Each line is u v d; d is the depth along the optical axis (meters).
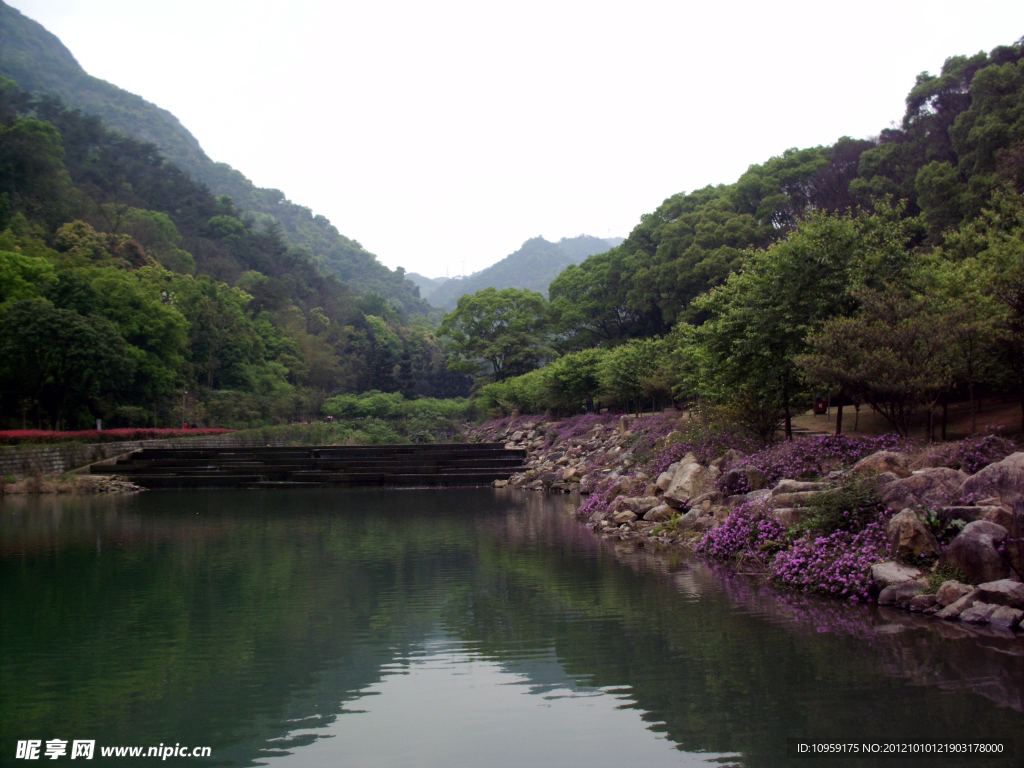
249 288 84.38
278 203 199.25
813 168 41.44
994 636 6.75
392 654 6.96
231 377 60.97
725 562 11.26
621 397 30.28
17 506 21.28
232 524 16.89
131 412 42.00
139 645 7.30
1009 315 11.35
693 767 4.42
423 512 19.06
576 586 9.80
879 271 14.87
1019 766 4.33
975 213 26.45
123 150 107.19
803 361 12.36
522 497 23.02
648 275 44.12
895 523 8.59
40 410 36.22
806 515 10.41
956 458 9.66
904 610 7.89
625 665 6.44
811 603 8.51
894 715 5.08
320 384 74.25
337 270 176.50
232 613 8.57
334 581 10.35
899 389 11.61
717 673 6.11
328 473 28.58
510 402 46.81
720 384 16.70
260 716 5.43
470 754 4.70
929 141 35.09
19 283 38.19
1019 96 27.22
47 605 8.99
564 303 55.09
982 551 7.48
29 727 5.25
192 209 106.12
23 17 198.38
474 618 8.23
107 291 44.69
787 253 14.98
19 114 94.50
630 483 17.44
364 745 4.88
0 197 57.00
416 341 88.94
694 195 48.72
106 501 22.80
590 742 4.84
